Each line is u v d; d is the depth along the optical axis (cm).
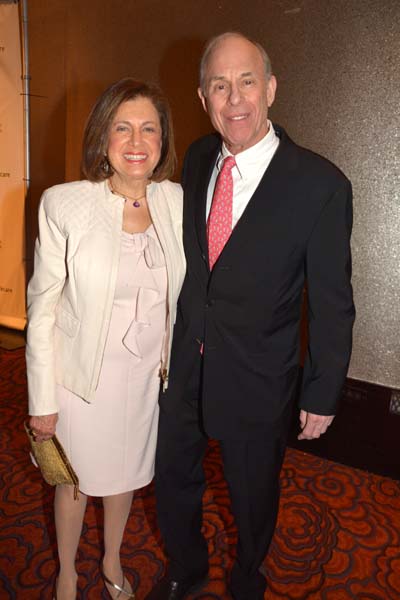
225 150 164
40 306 159
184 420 175
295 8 269
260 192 153
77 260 152
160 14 337
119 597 190
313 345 159
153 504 248
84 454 167
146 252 159
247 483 171
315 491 264
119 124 153
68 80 400
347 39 256
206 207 167
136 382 168
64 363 161
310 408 160
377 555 221
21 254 454
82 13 378
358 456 285
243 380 162
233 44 153
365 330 278
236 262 155
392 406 273
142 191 165
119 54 366
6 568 206
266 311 158
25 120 419
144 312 161
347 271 153
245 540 175
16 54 415
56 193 155
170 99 344
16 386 361
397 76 247
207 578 204
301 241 152
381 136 256
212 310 160
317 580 206
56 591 183
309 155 156
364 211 267
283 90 279
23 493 252
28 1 403
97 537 225
